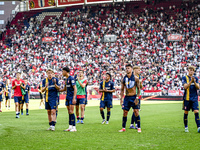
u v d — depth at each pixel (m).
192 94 17.20
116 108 40.28
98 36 89.25
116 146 12.77
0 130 17.78
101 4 100.00
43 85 18.62
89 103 51.22
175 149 12.16
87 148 12.34
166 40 82.62
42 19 105.62
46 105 18.48
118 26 91.50
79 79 22.72
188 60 74.12
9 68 83.25
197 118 17.12
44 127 19.62
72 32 93.19
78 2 88.88
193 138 14.90
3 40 101.94
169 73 71.06
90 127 19.84
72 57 83.69
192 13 88.25
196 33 81.94
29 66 82.88
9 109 38.25
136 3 97.44
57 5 91.88
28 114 29.78
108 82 22.47
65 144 13.21
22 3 124.81
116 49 83.12
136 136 15.57
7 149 12.09
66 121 23.84
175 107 40.97
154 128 18.89
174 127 19.38
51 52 87.38
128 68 17.23
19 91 27.12
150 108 39.16
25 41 95.75
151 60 76.50
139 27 88.75
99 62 79.69
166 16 89.69
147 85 66.81
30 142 13.69
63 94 66.94
